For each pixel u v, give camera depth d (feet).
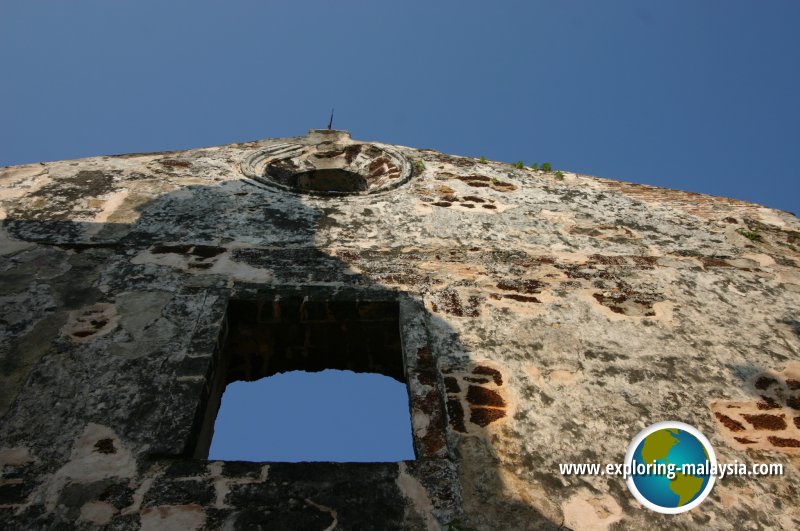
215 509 9.87
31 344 12.56
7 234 15.74
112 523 9.57
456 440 11.36
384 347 15.08
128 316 13.43
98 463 10.41
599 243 17.76
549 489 10.73
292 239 16.65
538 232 18.07
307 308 14.32
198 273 14.93
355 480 10.49
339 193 19.48
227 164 21.03
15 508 9.66
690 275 16.58
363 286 14.88
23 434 10.78
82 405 11.37
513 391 12.51
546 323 14.34
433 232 17.58
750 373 13.60
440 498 10.33
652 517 10.55
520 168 22.68
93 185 18.62
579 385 12.83
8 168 19.20
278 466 10.65
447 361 13.01
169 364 12.33
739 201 20.80
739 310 15.44
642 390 12.87
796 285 16.61
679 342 14.21
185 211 17.54
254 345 14.94
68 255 15.17
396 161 22.39
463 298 14.85
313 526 9.75
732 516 10.75
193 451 11.14
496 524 10.07
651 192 21.30
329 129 24.82
